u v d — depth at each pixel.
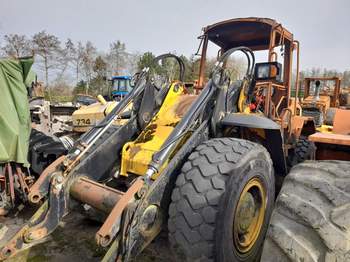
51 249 2.78
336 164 1.49
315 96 8.98
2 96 2.94
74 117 7.76
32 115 5.56
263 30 4.04
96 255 2.69
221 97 2.66
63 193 2.35
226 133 2.82
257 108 3.65
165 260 2.63
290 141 4.12
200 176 2.00
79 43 41.09
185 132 2.33
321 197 1.29
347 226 1.14
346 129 3.77
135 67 42.56
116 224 1.77
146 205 1.93
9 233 3.07
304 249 1.18
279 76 3.66
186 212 1.94
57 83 39.09
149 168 2.06
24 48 35.41
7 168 3.08
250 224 2.40
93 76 42.03
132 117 3.07
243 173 2.10
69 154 2.54
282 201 1.37
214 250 1.94
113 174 2.82
